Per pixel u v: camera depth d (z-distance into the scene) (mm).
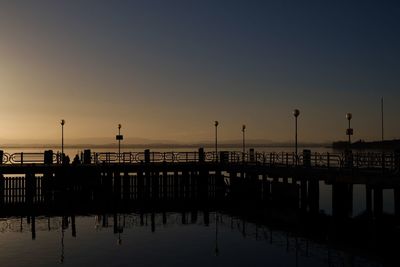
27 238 33094
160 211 44469
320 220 36906
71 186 45938
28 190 44562
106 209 45344
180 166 48906
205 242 31562
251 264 26125
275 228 36000
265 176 43500
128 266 26078
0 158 47219
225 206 47531
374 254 26828
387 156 30328
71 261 27172
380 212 29766
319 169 34906
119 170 47281
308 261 26109
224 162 50781
